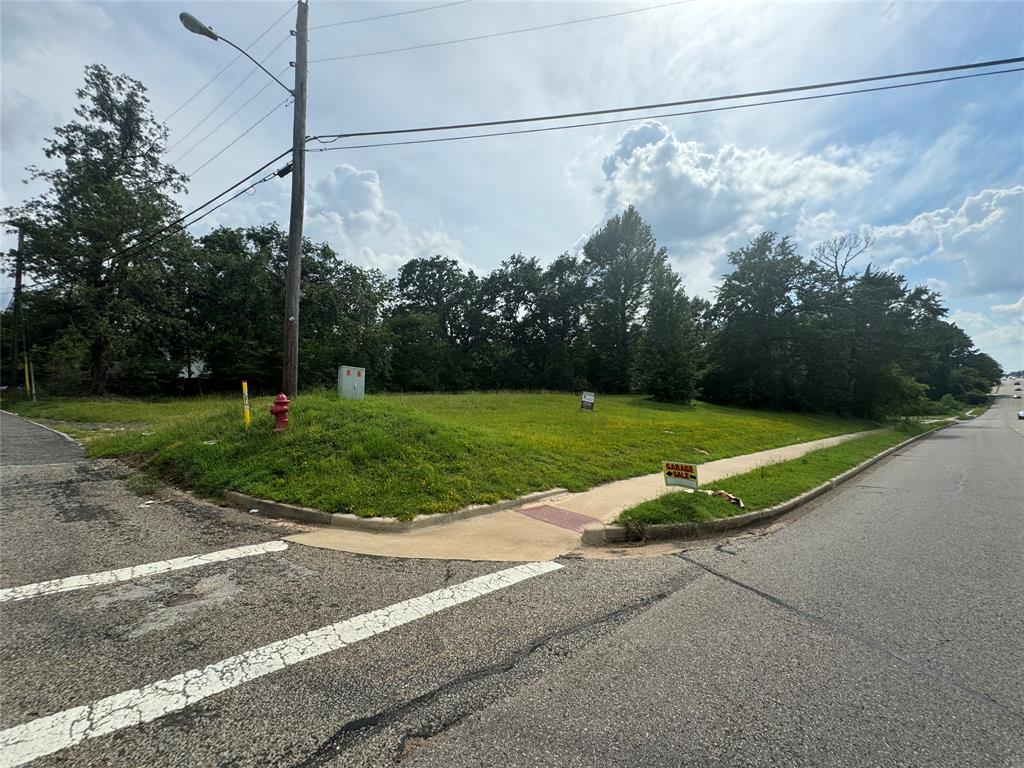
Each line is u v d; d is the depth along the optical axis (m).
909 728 2.44
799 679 2.87
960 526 6.74
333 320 35.94
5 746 2.21
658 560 5.02
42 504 6.34
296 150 10.35
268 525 5.70
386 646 3.16
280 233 35.97
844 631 3.50
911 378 41.62
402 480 6.82
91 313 26.06
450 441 8.52
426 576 4.37
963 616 3.79
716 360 41.47
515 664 2.98
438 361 49.78
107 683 2.70
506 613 3.69
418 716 2.48
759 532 6.30
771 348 39.81
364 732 2.36
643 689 2.74
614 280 47.00
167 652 3.03
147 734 2.31
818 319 38.66
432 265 56.09
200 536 5.28
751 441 16.53
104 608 3.60
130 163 29.47
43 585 3.97
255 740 2.29
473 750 2.24
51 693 2.60
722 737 2.35
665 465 7.14
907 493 9.46
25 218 26.30
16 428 14.35
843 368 37.62
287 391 10.32
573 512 6.61
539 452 9.44
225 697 2.60
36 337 31.03
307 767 2.13
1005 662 3.11
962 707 2.63
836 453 14.65
